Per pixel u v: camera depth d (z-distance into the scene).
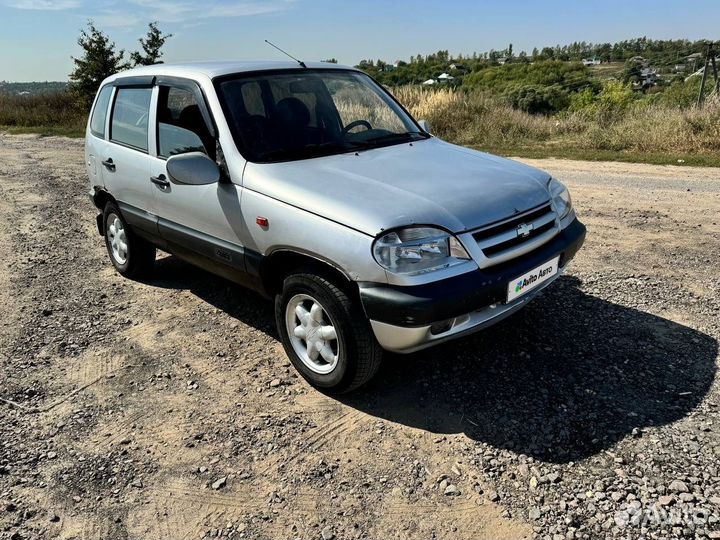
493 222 3.17
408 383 3.59
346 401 3.46
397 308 2.91
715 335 3.97
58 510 2.69
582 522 2.48
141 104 4.66
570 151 12.77
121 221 5.23
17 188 9.96
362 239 2.99
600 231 6.48
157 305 4.93
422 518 2.56
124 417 3.38
